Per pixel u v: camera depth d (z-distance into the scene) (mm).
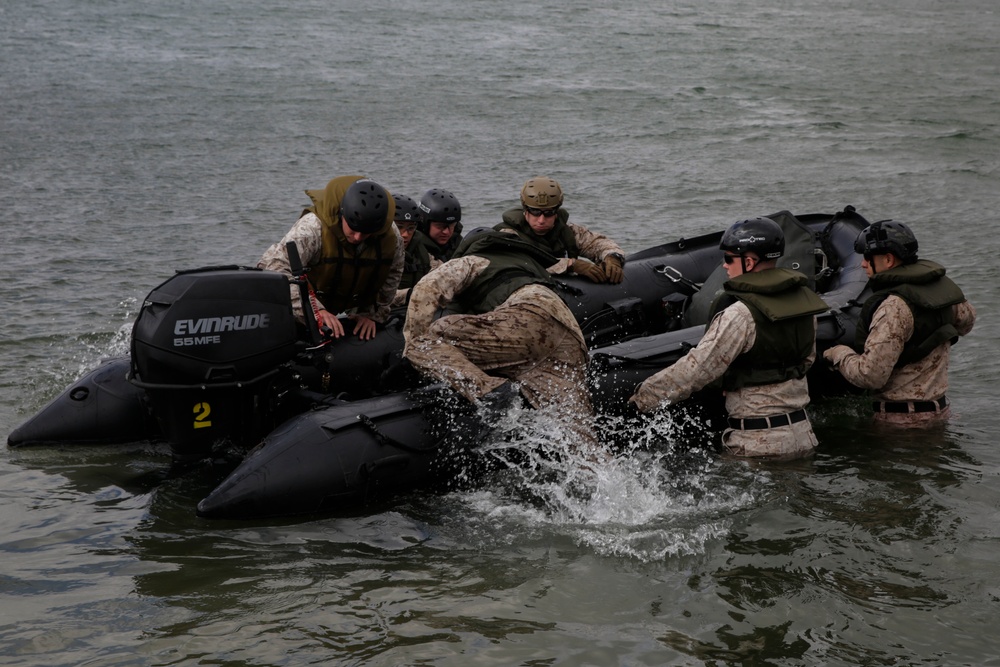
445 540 3842
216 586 3441
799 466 4547
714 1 45812
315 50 27562
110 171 13273
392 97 20547
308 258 4684
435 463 4293
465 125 17641
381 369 5035
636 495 4223
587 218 10961
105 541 3795
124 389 4828
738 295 4539
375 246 4758
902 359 5000
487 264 4535
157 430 4824
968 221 10547
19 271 8406
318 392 4703
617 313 5711
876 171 13812
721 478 4410
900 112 19250
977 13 43188
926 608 3277
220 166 13797
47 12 33031
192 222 10602
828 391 5539
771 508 4078
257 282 4199
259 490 3979
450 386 4324
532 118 18500
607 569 3576
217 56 25891
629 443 4793
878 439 4895
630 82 23359
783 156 15078
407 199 5703
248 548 3756
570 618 3232
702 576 3516
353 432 4180
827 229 6266
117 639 3090
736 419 4715
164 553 3699
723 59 27812
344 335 5031
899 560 3615
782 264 5914
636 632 3143
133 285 8062
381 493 4211
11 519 3969
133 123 17000
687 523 3957
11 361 6066
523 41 30859
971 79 24203
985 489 4250
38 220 10453
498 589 3428
